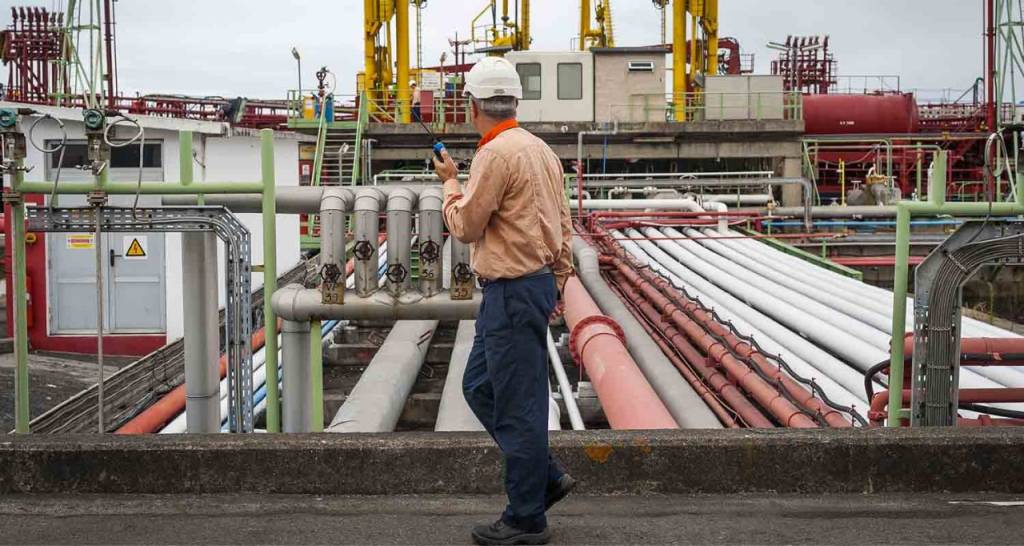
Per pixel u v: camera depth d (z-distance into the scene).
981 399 6.74
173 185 7.54
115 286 16.61
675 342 11.31
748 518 4.65
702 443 5.04
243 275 7.70
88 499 4.96
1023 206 6.38
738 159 31.31
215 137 17.34
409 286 8.02
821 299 13.45
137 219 7.44
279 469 5.05
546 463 4.13
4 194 7.24
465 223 3.96
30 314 16.52
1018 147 6.99
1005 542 4.30
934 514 4.71
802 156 30.09
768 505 4.85
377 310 7.91
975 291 20.98
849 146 33.09
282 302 7.87
